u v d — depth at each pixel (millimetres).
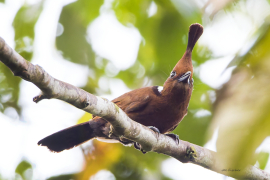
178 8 10219
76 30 12211
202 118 12414
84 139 9891
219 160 4160
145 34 12016
